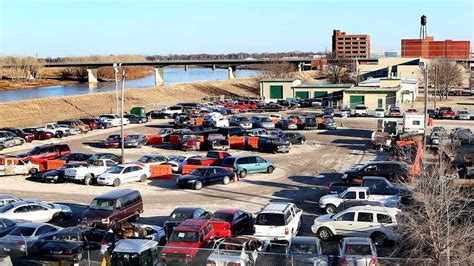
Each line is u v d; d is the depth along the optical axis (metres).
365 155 47.94
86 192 35.59
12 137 54.44
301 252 19.41
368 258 18.42
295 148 52.25
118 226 24.02
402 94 97.19
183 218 24.45
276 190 35.62
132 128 67.69
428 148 45.44
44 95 116.12
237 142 52.25
